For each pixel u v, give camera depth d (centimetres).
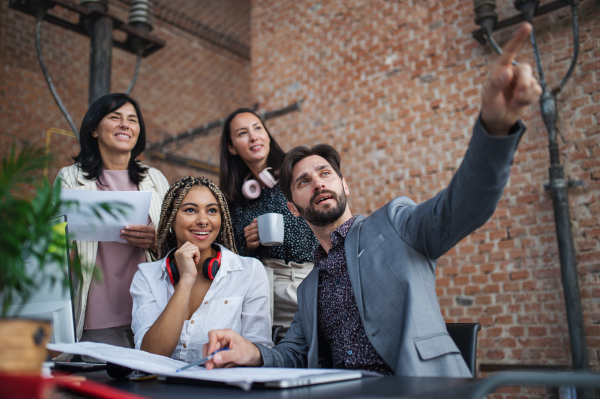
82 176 200
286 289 210
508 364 319
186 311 156
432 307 119
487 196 100
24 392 53
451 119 369
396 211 134
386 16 416
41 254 70
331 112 436
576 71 323
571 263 295
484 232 342
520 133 93
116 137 200
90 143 204
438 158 371
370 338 122
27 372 59
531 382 62
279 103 471
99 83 316
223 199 182
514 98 88
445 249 117
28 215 68
